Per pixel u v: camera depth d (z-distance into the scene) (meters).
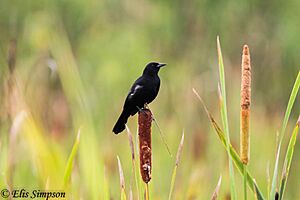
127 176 10.21
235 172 9.56
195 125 12.66
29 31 19.34
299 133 14.10
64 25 22.27
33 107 8.05
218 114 13.44
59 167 6.45
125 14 23.42
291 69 21.34
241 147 5.18
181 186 8.71
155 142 12.34
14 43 7.88
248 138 5.16
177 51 23.53
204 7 24.34
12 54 7.80
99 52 21.41
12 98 7.59
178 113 13.32
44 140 6.67
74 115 6.79
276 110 14.61
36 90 10.30
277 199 5.16
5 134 7.57
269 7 23.55
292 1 23.05
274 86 20.05
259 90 20.08
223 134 5.32
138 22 23.55
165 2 24.31
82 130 6.57
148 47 22.22
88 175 6.44
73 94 6.95
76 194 6.74
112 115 14.41
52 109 10.36
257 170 11.27
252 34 22.66
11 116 7.50
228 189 7.59
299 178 11.91
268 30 22.95
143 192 5.73
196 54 22.92
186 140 12.16
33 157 6.61
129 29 22.56
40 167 6.42
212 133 12.41
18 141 7.82
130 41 21.72
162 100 14.95
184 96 14.36
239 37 23.52
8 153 6.92
